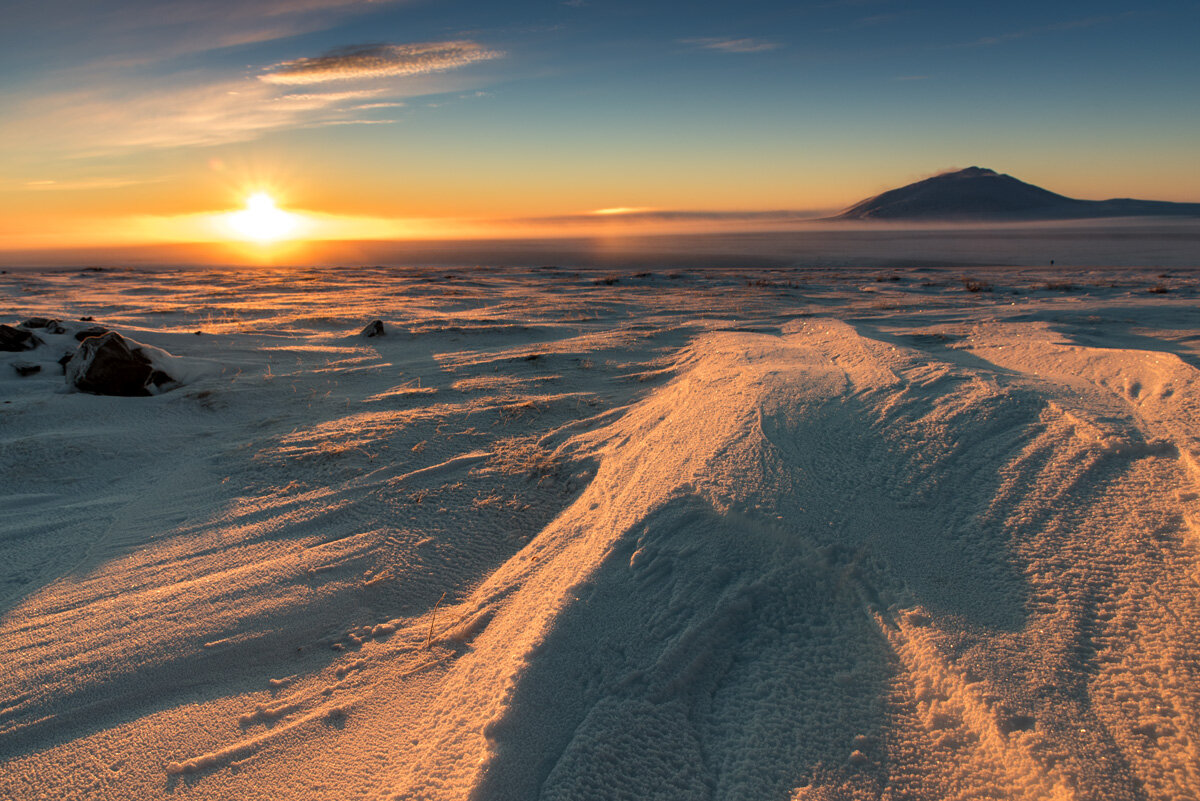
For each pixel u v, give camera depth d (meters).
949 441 3.87
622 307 16.84
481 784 2.01
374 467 5.38
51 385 7.94
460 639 3.09
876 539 2.95
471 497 4.77
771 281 26.73
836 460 3.75
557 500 4.71
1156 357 5.14
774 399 4.84
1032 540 2.86
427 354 10.31
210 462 5.70
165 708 2.72
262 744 2.48
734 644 2.58
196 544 4.20
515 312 16.03
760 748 2.10
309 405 7.39
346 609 3.42
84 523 4.59
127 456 5.91
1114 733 1.92
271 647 3.11
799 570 2.85
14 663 2.99
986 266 48.47
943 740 2.04
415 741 2.41
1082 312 13.62
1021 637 2.35
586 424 6.38
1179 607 2.35
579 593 2.90
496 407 6.99
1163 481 3.13
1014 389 4.62
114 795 2.28
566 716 2.30
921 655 2.33
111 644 3.09
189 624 3.22
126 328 10.12
